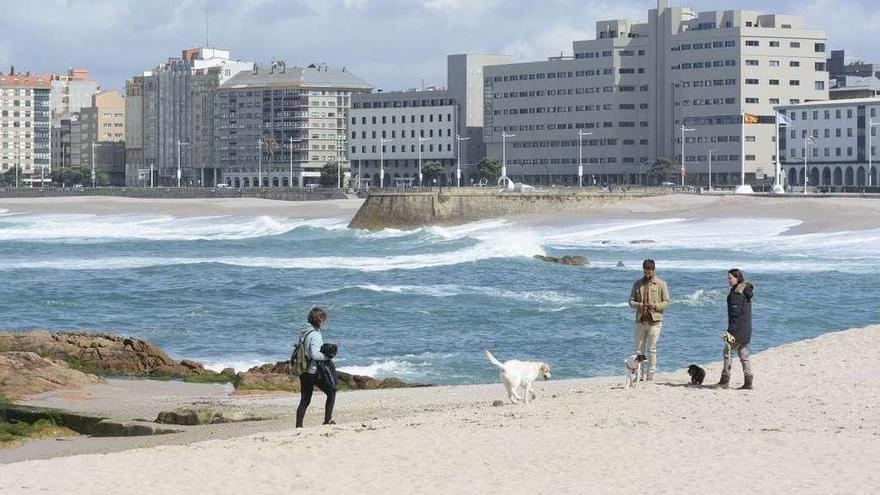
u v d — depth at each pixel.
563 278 134.25
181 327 95.25
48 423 49.91
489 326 94.50
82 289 128.25
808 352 55.09
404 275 140.38
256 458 37.81
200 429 48.22
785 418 42.03
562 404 45.81
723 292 112.56
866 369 50.81
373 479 34.53
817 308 106.25
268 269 152.75
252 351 82.38
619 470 34.62
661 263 157.62
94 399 57.22
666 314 99.75
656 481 33.22
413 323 96.81
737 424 41.03
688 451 36.81
